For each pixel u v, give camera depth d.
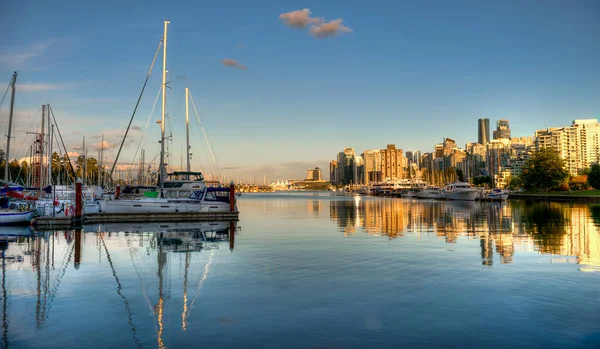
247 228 41.16
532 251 25.98
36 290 16.75
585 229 39.06
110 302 15.16
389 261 22.84
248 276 19.17
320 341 11.61
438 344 11.41
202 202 50.50
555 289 16.80
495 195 122.31
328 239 32.41
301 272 20.03
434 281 18.20
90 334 12.16
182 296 15.93
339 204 109.00
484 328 12.55
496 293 16.25
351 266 21.45
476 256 24.33
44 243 29.61
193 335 12.05
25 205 49.25
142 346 11.33
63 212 47.38
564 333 12.15
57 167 105.56
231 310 14.24
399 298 15.61
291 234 35.78
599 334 12.06
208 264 21.97
